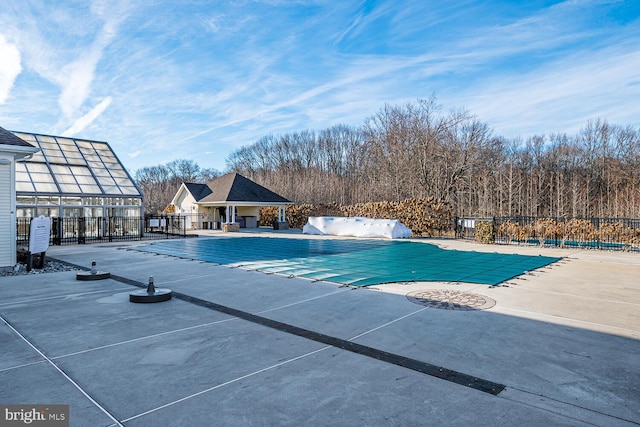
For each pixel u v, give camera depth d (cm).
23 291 748
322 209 3070
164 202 6438
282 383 340
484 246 1656
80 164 2255
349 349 427
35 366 380
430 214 2252
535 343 443
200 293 727
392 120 3622
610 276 909
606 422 273
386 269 1016
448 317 556
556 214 4097
